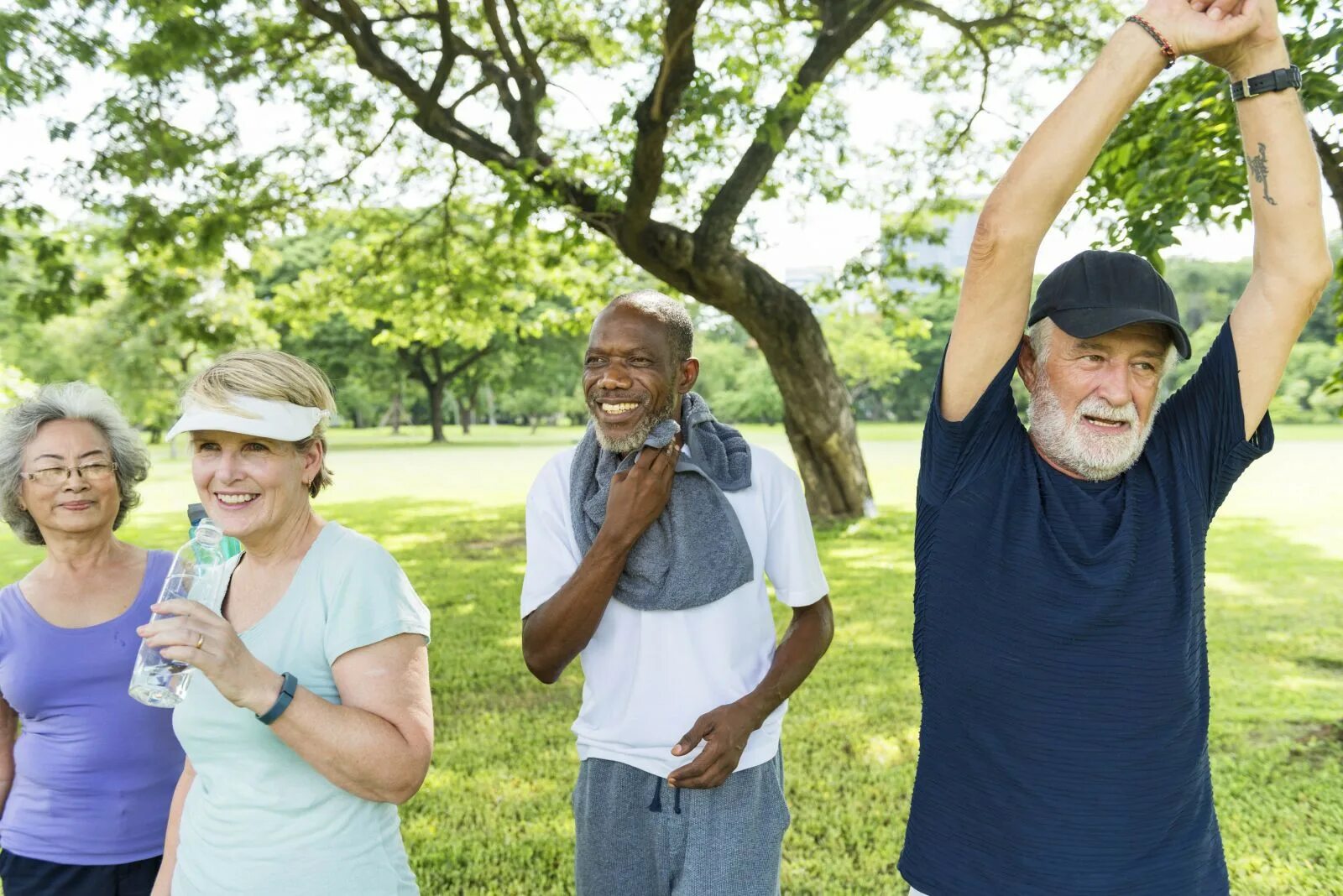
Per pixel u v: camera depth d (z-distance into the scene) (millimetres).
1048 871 1628
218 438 1787
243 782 1786
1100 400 1706
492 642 7285
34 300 10625
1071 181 1626
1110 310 1668
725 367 67875
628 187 10117
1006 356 1741
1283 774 4523
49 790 2188
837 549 11289
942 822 1736
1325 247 1729
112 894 2199
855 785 4402
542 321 16078
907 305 15109
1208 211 3943
